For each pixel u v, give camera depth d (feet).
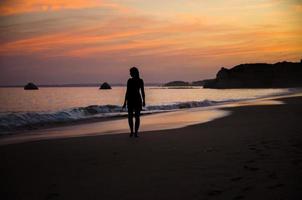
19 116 48.96
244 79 542.16
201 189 13.20
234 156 19.20
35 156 21.35
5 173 16.93
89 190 13.71
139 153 21.83
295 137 25.50
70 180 15.35
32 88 407.85
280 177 14.28
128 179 15.23
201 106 86.12
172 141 26.81
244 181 13.96
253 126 35.88
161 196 12.62
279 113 54.13
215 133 30.96
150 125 42.11
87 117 55.31
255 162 17.31
